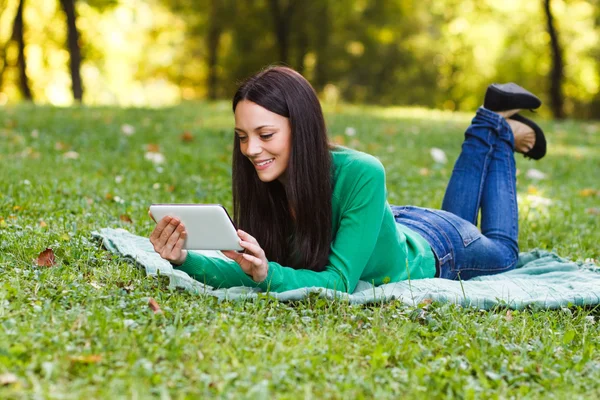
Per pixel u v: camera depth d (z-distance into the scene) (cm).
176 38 4491
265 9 4031
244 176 443
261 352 335
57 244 491
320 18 4072
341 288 426
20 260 459
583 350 375
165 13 4350
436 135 1459
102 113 1570
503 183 539
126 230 568
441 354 355
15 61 3747
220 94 4603
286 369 320
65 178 794
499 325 396
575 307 446
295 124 405
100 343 328
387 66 4641
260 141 404
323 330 371
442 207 550
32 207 627
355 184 425
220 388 298
